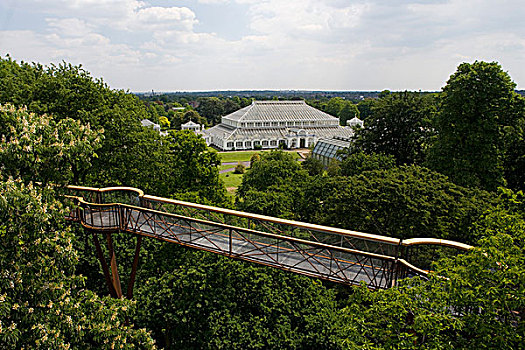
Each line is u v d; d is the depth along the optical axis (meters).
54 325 8.84
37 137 9.25
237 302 15.04
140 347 11.15
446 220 19.22
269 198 27.16
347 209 21.83
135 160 26.66
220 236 13.71
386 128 37.25
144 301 15.40
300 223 11.28
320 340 13.33
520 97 26.42
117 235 19.41
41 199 9.07
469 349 6.68
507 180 30.38
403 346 6.89
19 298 8.58
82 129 10.32
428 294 7.09
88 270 19.25
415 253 11.04
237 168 67.62
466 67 27.36
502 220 7.96
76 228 19.41
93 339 9.49
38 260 8.95
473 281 6.90
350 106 146.25
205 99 180.12
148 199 14.13
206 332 14.00
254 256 12.21
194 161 29.81
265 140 107.25
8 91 23.94
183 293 14.77
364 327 8.05
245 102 190.75
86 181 26.06
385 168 29.92
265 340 13.79
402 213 19.92
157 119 132.12
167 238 13.42
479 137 25.72
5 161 8.83
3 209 7.86
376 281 10.26
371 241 10.54
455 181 26.06
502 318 7.28
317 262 11.22
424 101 36.50
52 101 24.25
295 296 14.94
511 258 6.49
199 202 24.62
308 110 119.44
